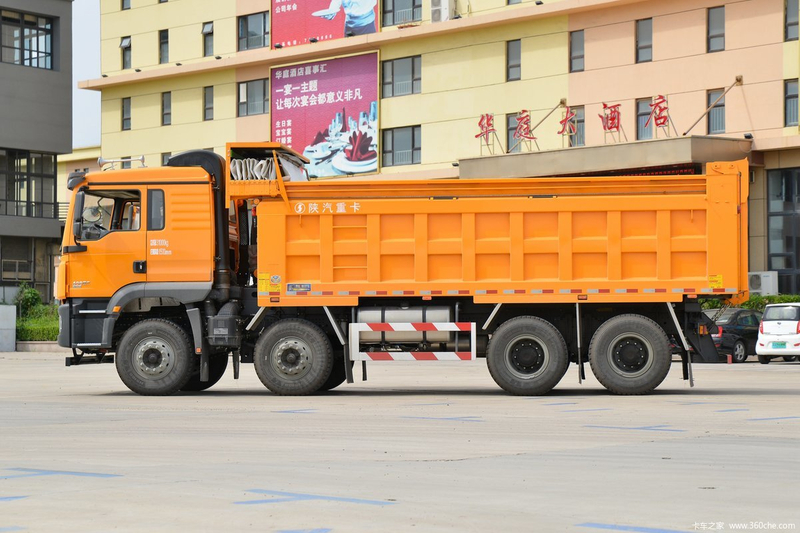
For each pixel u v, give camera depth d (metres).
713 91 42.09
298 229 17.14
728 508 7.12
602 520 6.73
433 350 17.28
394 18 50.84
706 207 16.53
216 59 55.72
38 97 58.53
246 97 55.81
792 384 19.77
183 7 58.16
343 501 7.40
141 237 17.44
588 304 17.00
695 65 42.31
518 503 7.32
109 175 17.56
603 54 44.59
